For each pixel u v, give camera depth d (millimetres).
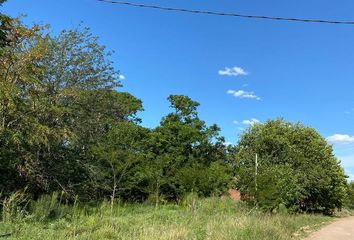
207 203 24391
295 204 32406
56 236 12195
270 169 30812
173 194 33281
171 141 44938
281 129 37312
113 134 28203
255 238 14094
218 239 13016
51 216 16391
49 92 23172
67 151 23969
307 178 35250
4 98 17094
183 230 13172
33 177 20797
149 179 30578
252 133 36938
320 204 38750
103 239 12422
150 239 12016
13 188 19516
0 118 17797
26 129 18781
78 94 23531
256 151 35438
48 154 22125
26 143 19547
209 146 48219
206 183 27172
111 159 26562
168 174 32031
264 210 24281
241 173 27500
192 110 49281
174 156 43406
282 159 34938
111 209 20656
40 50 19609
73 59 25047
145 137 42469
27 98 19641
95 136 27031
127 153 28281
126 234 13086
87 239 12250
